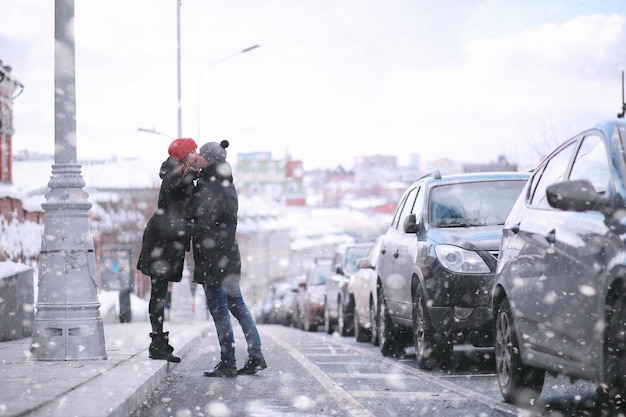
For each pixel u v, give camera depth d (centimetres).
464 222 1320
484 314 1205
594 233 714
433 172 1434
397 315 1441
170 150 1158
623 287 668
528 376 880
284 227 14288
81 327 1149
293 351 1673
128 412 800
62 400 770
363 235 15400
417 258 1296
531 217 880
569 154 857
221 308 1152
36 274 3077
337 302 2475
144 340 1573
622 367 685
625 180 710
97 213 7000
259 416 827
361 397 962
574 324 739
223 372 1152
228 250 1141
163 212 1161
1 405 727
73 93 1183
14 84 4731
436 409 868
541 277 811
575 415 812
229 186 1138
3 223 2753
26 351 1298
